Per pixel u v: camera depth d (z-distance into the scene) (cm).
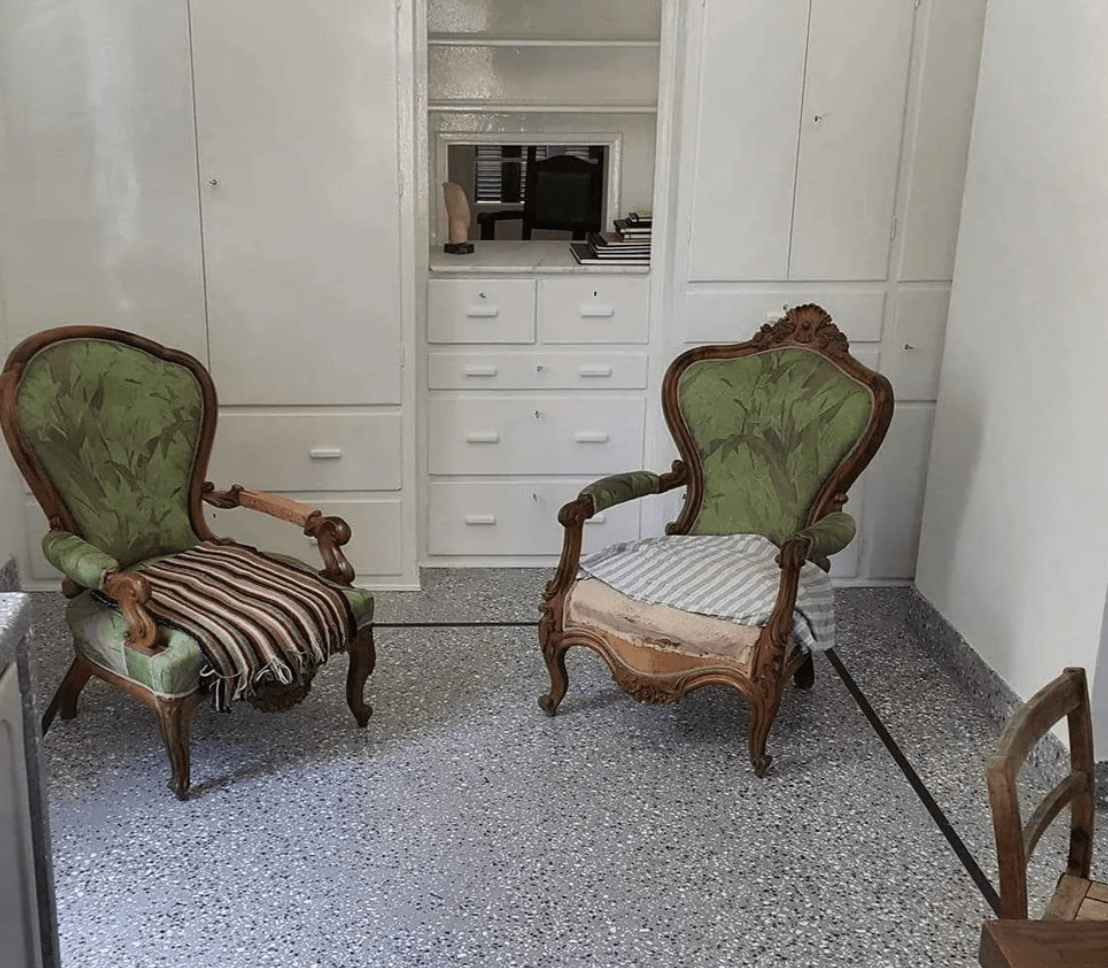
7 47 338
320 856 253
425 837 261
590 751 298
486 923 234
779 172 371
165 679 260
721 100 364
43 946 174
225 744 296
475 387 393
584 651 353
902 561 406
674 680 289
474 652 351
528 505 407
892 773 291
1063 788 171
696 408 327
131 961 220
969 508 334
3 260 354
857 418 305
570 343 392
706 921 236
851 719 318
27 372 279
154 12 340
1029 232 301
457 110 414
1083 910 172
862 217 375
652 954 226
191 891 241
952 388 346
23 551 378
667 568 300
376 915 235
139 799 272
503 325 388
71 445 283
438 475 401
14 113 343
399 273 367
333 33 347
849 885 248
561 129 422
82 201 352
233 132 351
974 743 306
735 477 324
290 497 383
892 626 377
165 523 305
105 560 265
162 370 305
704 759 296
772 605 282
